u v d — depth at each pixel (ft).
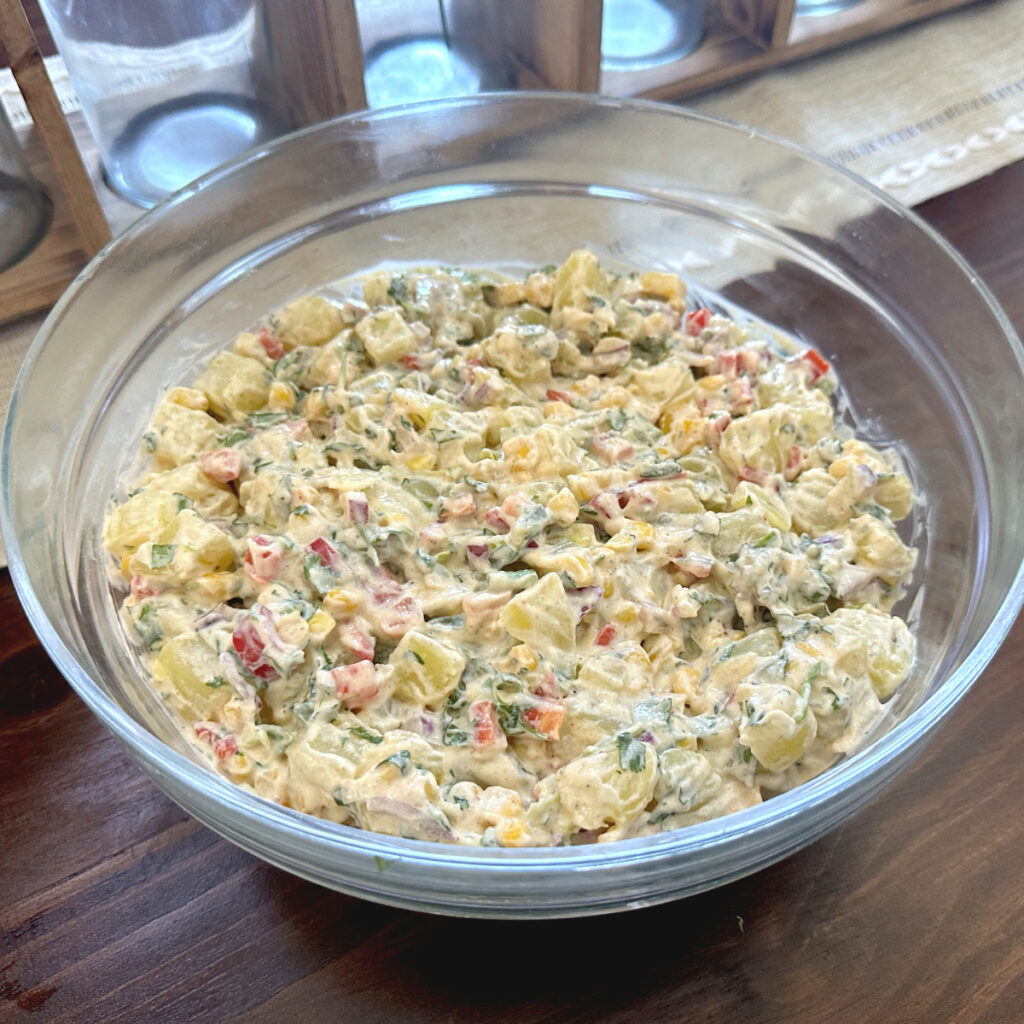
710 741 0.95
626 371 1.27
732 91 1.69
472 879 0.79
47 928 0.96
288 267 1.34
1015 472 1.06
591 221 1.42
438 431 1.14
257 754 0.95
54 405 1.09
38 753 1.06
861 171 1.57
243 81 1.49
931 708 0.85
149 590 1.05
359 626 1.01
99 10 1.33
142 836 1.01
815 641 1.00
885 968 0.95
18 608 1.16
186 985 0.93
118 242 1.15
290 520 1.06
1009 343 1.09
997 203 1.54
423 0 1.57
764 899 0.98
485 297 1.33
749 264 1.39
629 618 1.03
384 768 0.89
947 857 1.00
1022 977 0.94
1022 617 1.16
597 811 0.89
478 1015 0.92
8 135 1.36
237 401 1.20
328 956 0.95
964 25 1.79
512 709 0.96
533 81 1.61
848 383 1.31
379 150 1.31
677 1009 0.92
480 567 1.06
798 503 1.15
